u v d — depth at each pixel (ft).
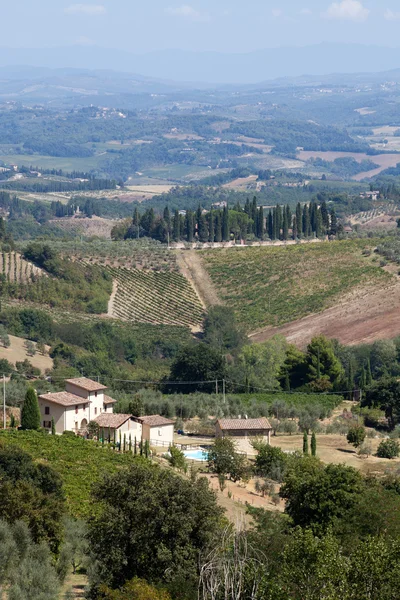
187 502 271.28
